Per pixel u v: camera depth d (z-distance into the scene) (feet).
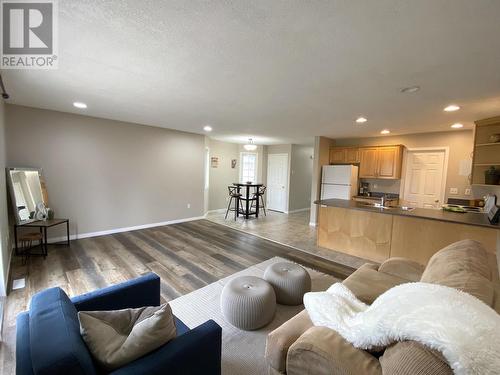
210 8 4.45
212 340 3.96
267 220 21.50
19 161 11.91
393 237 11.62
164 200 17.99
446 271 4.72
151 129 16.83
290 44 5.64
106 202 15.08
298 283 7.80
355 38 5.32
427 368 2.42
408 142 17.63
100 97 10.07
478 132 12.45
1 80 7.49
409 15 4.48
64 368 2.59
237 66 6.86
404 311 2.96
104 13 4.66
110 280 9.29
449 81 7.50
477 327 2.45
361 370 3.05
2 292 7.90
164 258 11.62
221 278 9.77
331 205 13.52
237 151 25.81
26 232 12.27
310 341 3.48
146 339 3.26
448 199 15.03
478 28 4.80
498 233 9.29
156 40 5.61
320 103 10.17
